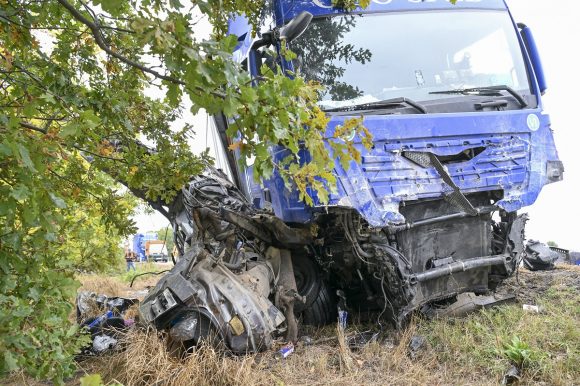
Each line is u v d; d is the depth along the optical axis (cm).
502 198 536
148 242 2286
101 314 626
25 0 310
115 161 400
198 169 417
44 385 462
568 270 758
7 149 199
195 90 227
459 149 518
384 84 553
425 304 532
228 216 535
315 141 245
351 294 615
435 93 556
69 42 354
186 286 460
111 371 449
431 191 503
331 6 559
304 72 534
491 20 610
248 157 246
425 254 523
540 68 612
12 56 286
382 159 491
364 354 466
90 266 329
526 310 518
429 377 410
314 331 581
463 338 457
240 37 668
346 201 475
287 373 430
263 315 473
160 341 446
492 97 559
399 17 579
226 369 413
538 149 555
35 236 246
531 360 410
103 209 402
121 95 357
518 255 562
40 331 244
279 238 557
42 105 290
